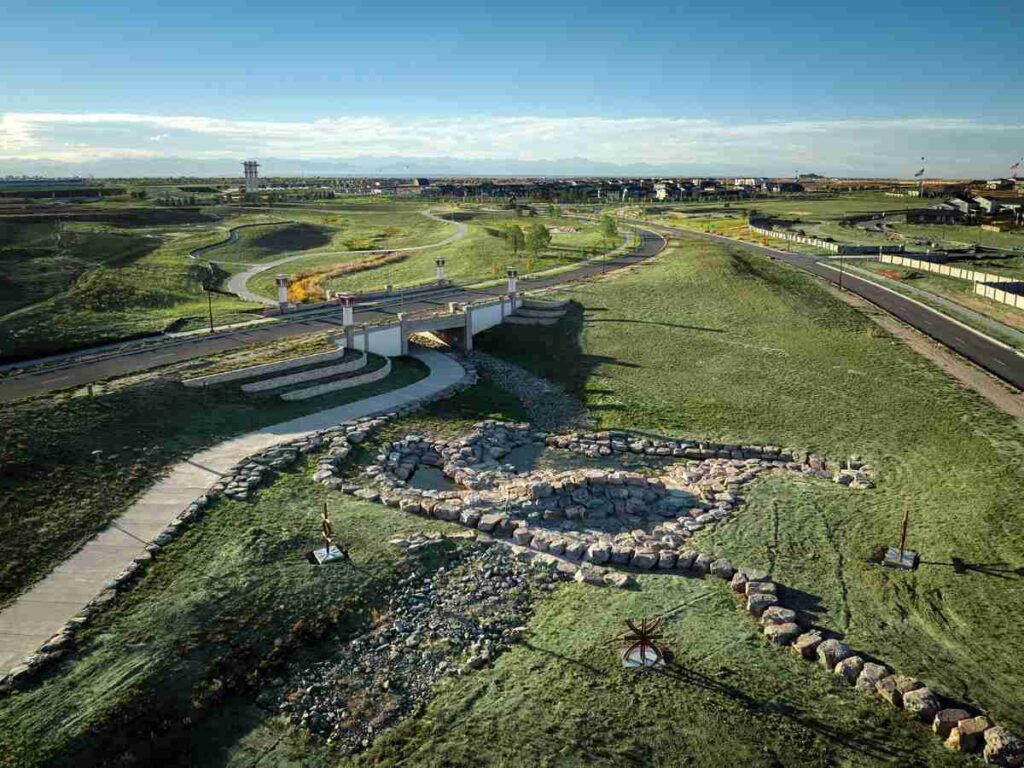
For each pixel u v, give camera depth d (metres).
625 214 181.75
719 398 44.47
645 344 55.84
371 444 34.47
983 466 33.91
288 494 28.19
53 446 28.75
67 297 60.25
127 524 24.92
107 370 39.09
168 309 60.31
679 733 16.30
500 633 20.61
